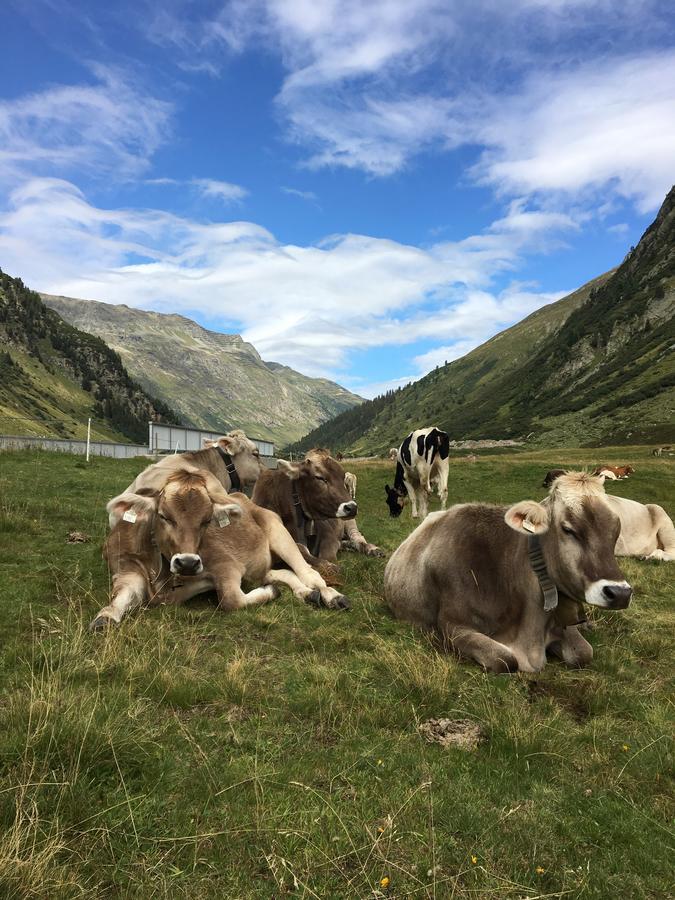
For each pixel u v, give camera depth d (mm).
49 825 1440
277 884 1363
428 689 2371
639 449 29656
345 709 2213
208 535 3510
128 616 3014
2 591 3254
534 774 1897
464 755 1969
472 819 1634
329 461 4520
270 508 4734
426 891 1350
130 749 1799
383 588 3805
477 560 2963
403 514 9117
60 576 3578
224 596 3309
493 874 1435
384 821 1584
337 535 4926
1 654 2461
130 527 3418
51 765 1680
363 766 1854
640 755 2037
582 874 1465
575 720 2322
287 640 2902
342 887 1369
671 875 1498
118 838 1467
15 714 1862
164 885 1330
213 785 1692
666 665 2928
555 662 2902
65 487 7109
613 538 2600
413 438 8352
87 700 1983
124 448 29109
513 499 10570
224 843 1478
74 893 1272
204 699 2217
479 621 2922
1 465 8719
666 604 4027
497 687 2486
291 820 1563
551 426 82750
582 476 2721
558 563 2646
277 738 1989
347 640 2938
